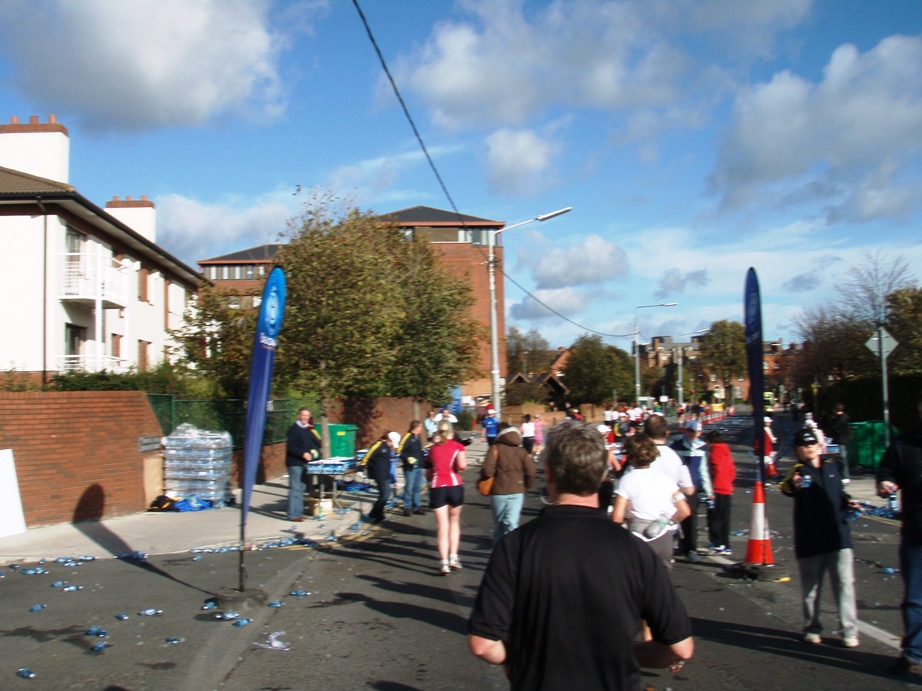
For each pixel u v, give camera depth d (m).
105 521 13.62
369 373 21.14
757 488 9.39
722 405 98.38
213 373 22.94
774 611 7.70
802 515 6.53
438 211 71.50
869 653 6.33
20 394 12.64
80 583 9.05
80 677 5.79
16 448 12.55
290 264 19.70
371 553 11.12
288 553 11.15
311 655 6.34
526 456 8.88
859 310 37.34
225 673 5.91
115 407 14.15
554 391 79.38
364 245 20.75
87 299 25.78
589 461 2.83
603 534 2.67
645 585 2.64
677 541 10.96
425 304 29.36
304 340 19.86
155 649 6.48
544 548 2.63
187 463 15.46
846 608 6.45
